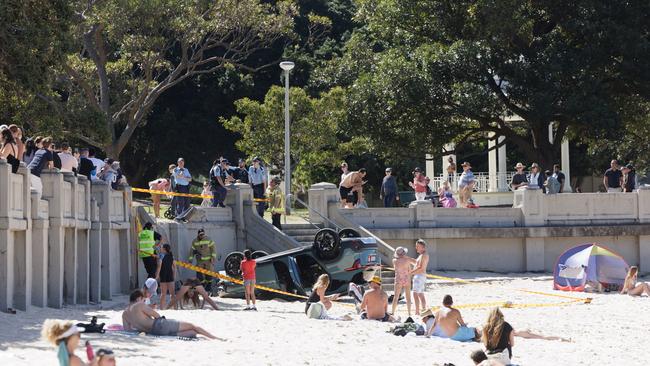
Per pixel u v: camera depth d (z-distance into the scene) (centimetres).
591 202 13000
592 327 7988
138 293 6059
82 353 4931
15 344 5047
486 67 15012
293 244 11375
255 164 11906
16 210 6919
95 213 8681
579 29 14912
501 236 12619
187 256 10681
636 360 6309
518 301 9900
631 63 14950
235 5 16325
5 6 10744
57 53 11412
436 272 12406
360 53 17750
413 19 16200
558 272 10975
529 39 15662
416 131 15562
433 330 6794
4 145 6850
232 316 7419
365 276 9538
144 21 15638
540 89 14900
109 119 15950
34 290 7288
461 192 13100
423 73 15150
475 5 15088
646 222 13075
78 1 15125
